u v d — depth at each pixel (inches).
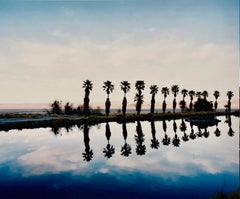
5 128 1539.1
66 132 1396.4
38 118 2190.0
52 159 770.2
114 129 1557.6
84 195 479.5
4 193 492.7
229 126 1802.4
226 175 593.6
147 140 1142.3
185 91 3646.7
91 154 843.4
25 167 681.0
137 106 2805.1
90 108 2950.3
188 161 741.3
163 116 2783.0
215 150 902.4
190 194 478.9
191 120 2191.2
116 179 576.1
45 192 495.2
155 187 518.0
